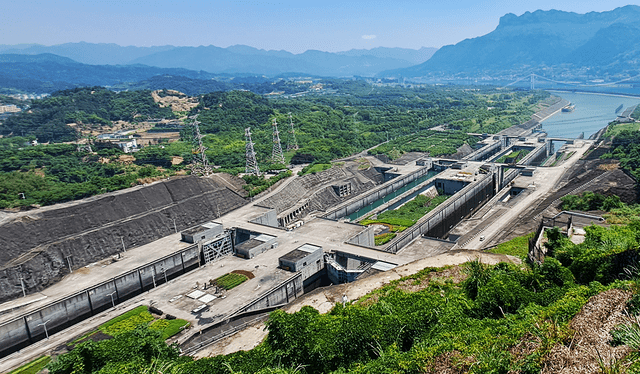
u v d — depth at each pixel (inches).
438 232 7175.2
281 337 2165.4
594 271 2298.2
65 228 5541.3
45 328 4232.3
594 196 5871.1
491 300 2219.5
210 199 7071.9
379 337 2057.1
